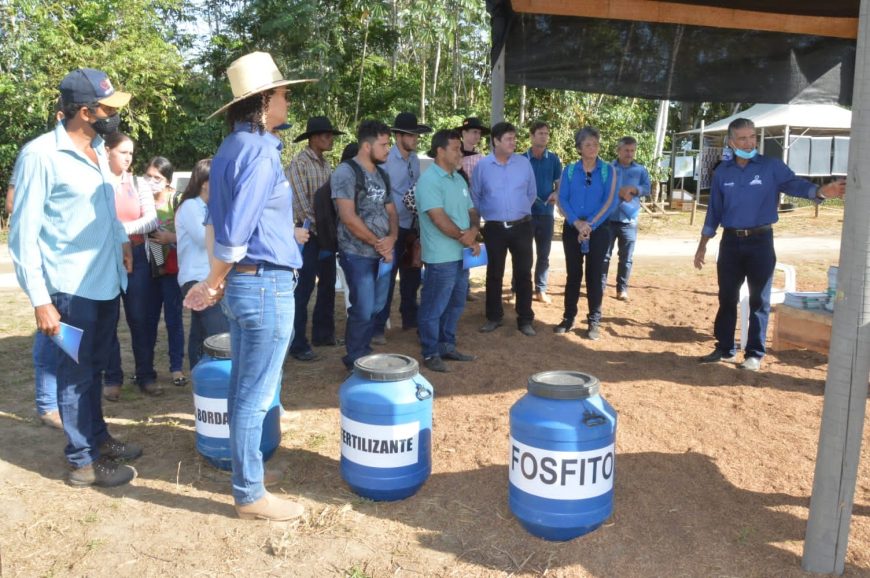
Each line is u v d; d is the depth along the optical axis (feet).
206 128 71.31
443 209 18.61
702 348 22.03
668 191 84.48
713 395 17.70
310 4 64.44
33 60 54.75
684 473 13.39
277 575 10.27
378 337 22.43
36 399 15.98
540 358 20.72
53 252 12.34
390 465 12.00
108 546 11.01
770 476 13.32
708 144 76.69
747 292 21.57
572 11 22.22
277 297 10.93
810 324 20.68
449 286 19.12
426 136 63.98
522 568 10.39
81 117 12.31
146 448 14.75
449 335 20.58
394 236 18.34
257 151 10.27
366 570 10.37
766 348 22.02
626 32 23.07
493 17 22.68
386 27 75.41
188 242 15.85
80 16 58.85
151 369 18.30
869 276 9.39
